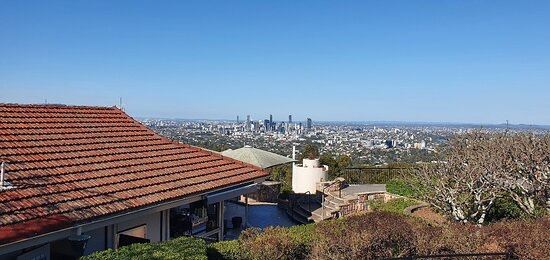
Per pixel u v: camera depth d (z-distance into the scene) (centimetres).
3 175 998
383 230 1143
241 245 1145
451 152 1805
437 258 1075
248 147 2384
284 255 1134
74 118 1608
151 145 1641
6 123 1342
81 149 1372
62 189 1094
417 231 1176
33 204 983
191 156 1650
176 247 898
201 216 1571
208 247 1103
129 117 1855
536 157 1475
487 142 1812
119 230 1239
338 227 1255
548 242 1080
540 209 1538
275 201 2538
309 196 2220
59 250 1129
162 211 1377
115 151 1459
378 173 2867
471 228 1227
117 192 1179
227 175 1567
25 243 880
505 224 1278
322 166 2656
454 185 1570
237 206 2362
